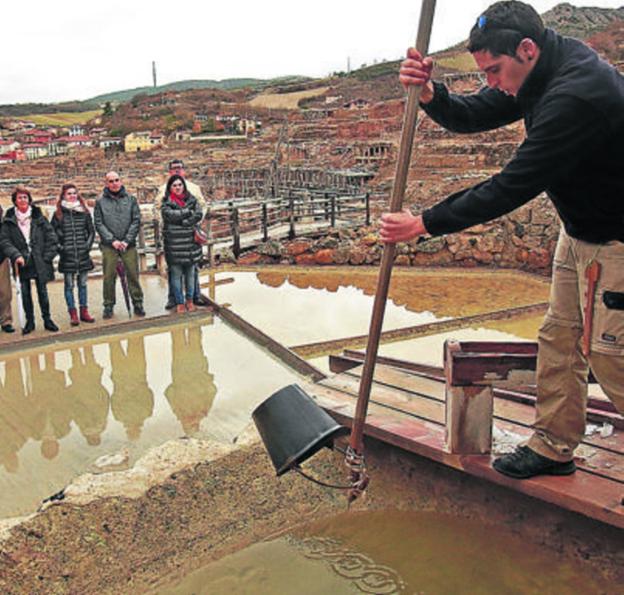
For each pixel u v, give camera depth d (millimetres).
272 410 3002
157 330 7328
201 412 5070
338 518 3520
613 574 2875
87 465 4254
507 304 9016
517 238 11344
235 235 11977
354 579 3057
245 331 7195
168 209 7441
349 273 11406
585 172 2311
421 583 3000
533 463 2914
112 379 5848
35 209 6781
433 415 3689
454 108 2836
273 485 3742
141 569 3178
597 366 2541
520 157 2266
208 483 3713
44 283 6906
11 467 4254
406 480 3672
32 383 5781
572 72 2238
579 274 2564
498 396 3877
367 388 2707
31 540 3244
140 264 9984
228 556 3264
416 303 9156
